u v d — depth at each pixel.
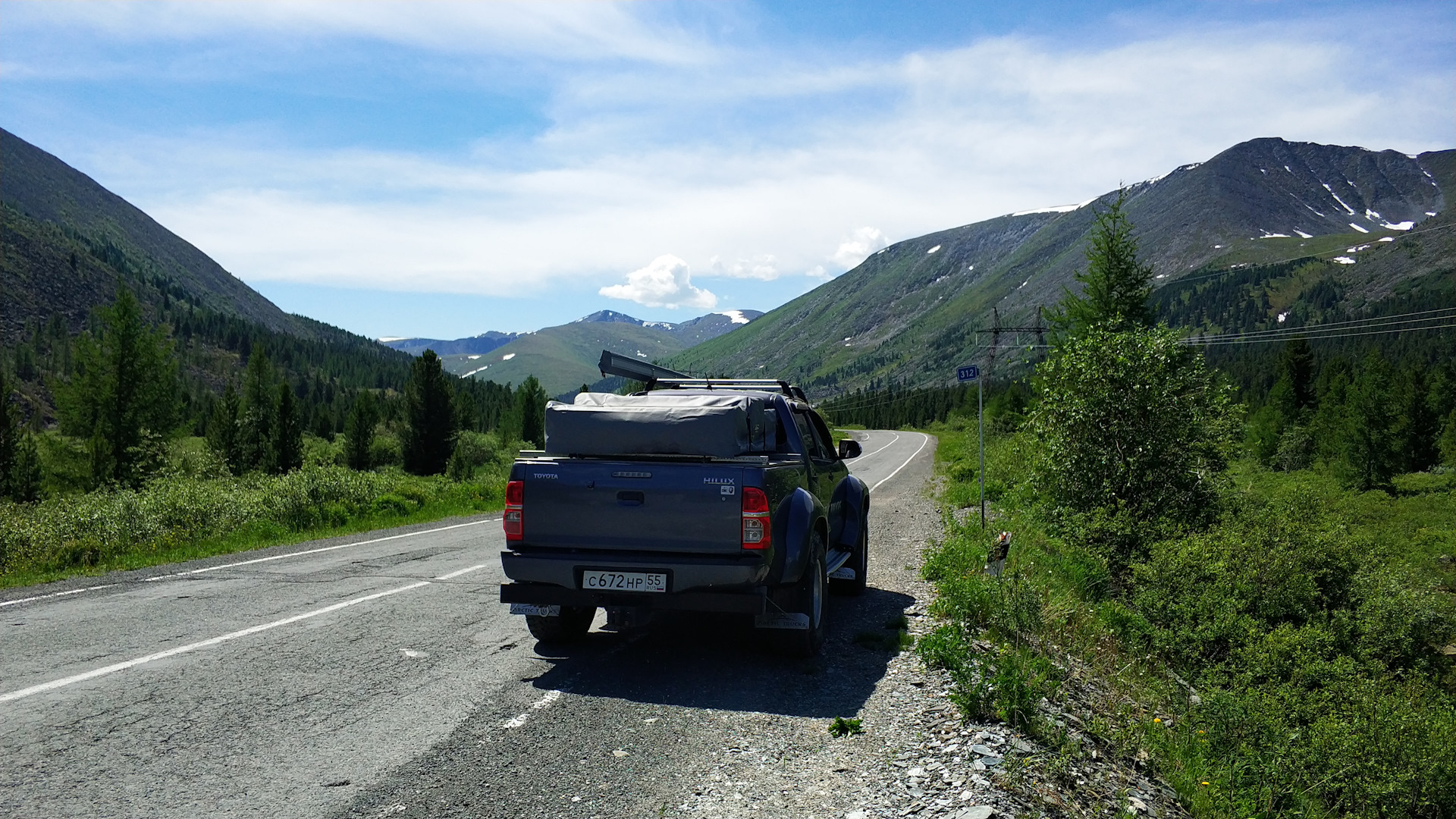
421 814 3.50
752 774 4.07
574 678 5.64
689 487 5.62
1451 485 41.97
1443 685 9.95
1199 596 9.73
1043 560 10.58
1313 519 13.63
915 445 66.06
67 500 14.80
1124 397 12.97
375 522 17.11
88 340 43.28
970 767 4.14
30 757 4.03
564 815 3.53
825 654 6.49
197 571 10.30
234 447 46.22
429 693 5.23
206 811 3.46
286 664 5.83
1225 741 6.36
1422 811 6.95
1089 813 3.93
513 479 5.95
